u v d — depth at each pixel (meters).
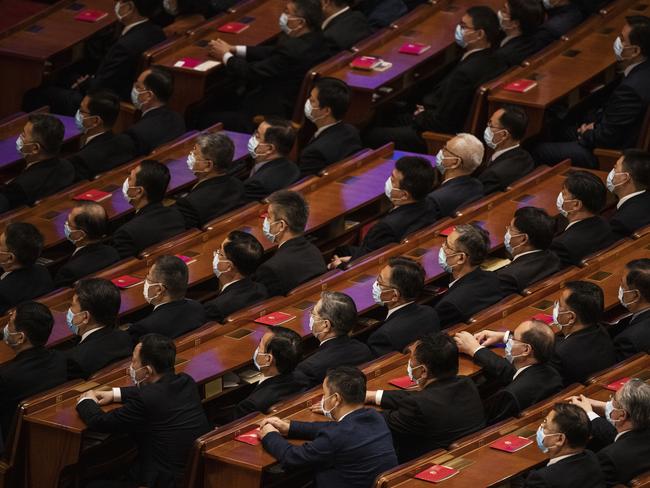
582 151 49.09
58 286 43.41
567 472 31.95
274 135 47.62
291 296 40.47
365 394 33.81
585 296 37.19
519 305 39.22
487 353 36.53
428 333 37.72
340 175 47.59
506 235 41.41
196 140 49.75
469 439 33.66
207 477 33.75
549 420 32.31
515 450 33.50
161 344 35.72
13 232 42.66
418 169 43.78
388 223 43.94
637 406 33.06
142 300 41.38
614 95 48.28
